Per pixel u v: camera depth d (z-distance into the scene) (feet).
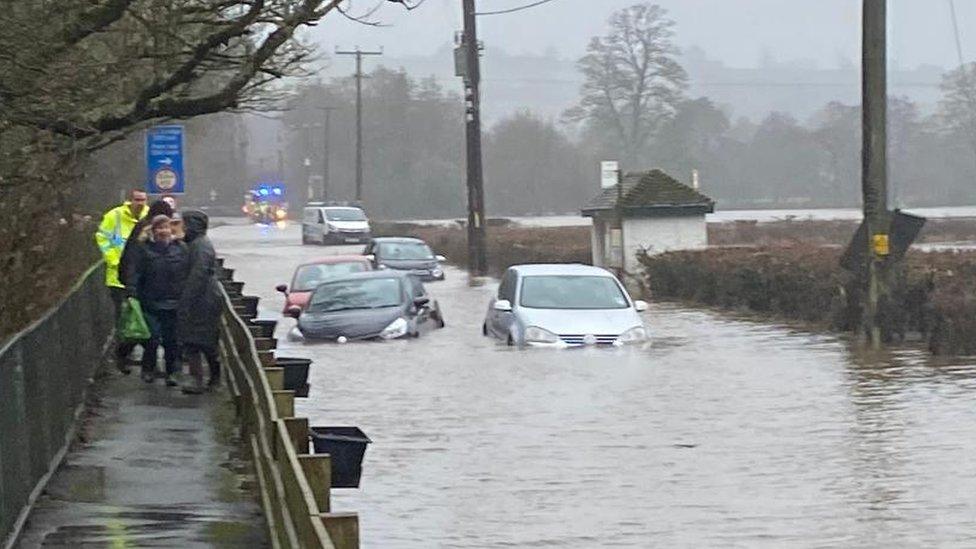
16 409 52.21
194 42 69.56
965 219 369.50
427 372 118.11
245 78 67.72
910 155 624.18
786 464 76.43
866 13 136.46
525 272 144.77
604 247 245.65
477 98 270.05
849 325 149.69
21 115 61.72
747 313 180.45
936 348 127.03
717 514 64.69
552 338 135.03
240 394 75.20
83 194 134.21
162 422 78.13
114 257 97.14
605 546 58.95
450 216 640.99
